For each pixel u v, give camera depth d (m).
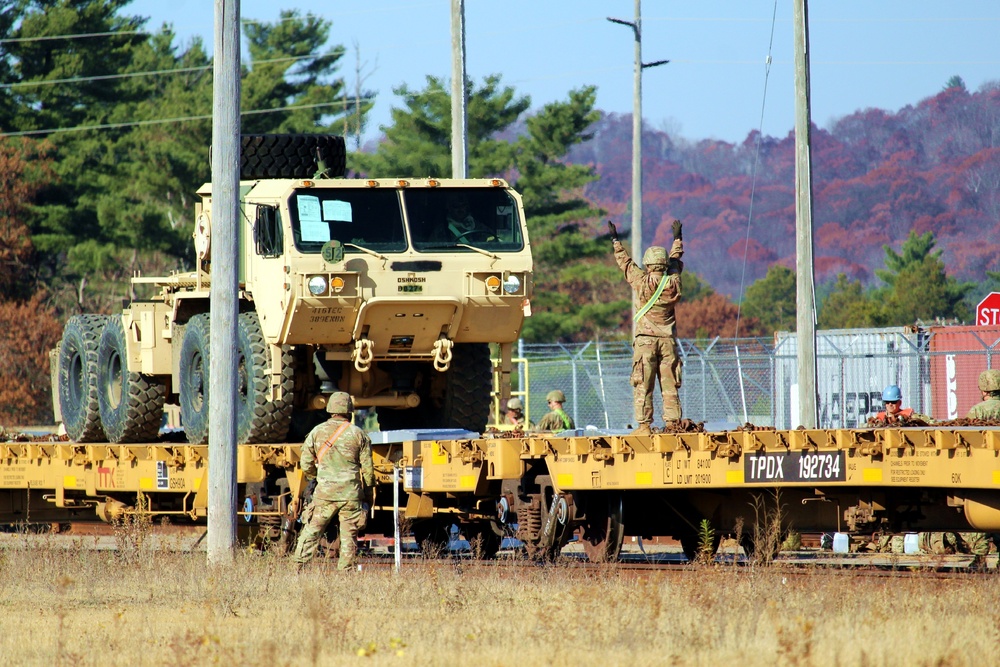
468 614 38.94
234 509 56.00
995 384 54.62
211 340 56.28
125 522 59.88
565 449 50.81
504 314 60.00
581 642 33.84
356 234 58.62
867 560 56.03
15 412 194.75
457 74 92.25
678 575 44.75
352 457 51.62
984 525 45.09
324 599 41.62
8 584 48.84
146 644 35.62
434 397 64.25
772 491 50.06
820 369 111.56
